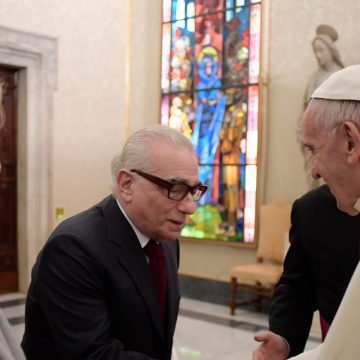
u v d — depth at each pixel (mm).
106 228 1427
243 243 6098
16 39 6086
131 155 1380
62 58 6566
